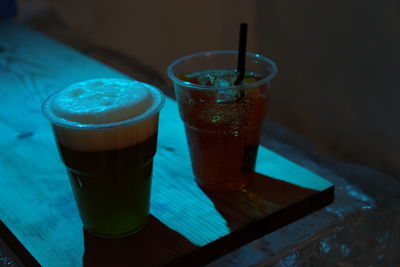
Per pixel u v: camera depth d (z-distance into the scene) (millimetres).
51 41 1046
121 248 570
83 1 1345
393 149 1622
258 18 1622
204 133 601
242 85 574
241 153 613
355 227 674
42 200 631
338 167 826
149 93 557
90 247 571
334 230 660
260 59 637
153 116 543
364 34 1602
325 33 1657
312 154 885
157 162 690
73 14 1348
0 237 635
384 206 715
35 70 922
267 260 616
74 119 520
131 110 530
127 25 1429
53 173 672
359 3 1572
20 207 621
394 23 1532
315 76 1715
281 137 998
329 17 1630
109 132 518
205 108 584
